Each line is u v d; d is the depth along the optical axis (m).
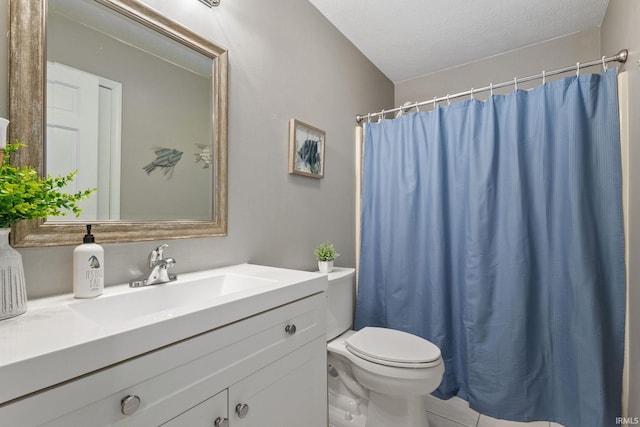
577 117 1.49
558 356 1.54
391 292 2.02
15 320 0.63
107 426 0.54
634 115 1.32
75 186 0.89
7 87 0.77
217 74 1.27
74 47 0.90
